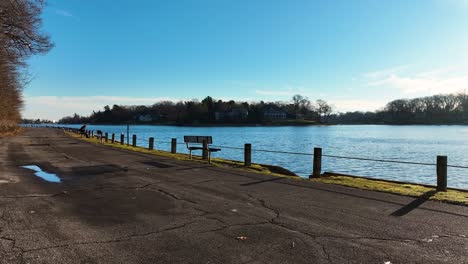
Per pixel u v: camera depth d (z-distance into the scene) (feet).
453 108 563.07
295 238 17.88
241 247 16.63
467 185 66.85
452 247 16.66
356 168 88.07
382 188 30.91
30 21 64.54
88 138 133.80
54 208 23.85
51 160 54.19
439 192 29.12
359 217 21.71
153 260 15.12
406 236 18.20
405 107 595.47
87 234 18.47
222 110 583.17
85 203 25.40
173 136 248.73
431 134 295.28
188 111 573.33
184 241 17.44
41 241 17.30
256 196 27.73
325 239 17.72
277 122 579.89
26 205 24.61
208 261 15.03
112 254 15.75
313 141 204.13
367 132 349.41
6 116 173.78
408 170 84.74
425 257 15.48
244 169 44.80
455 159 116.26
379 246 16.79
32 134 175.32
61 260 15.02
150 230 19.19
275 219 21.27
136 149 78.02
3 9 59.82
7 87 127.44
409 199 26.66
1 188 30.89
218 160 55.72
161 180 35.37
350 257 15.44
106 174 39.45
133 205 24.81
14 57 71.92
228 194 28.53
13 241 17.25
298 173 77.71
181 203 25.43
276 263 14.80
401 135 279.90
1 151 71.51
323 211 23.12
